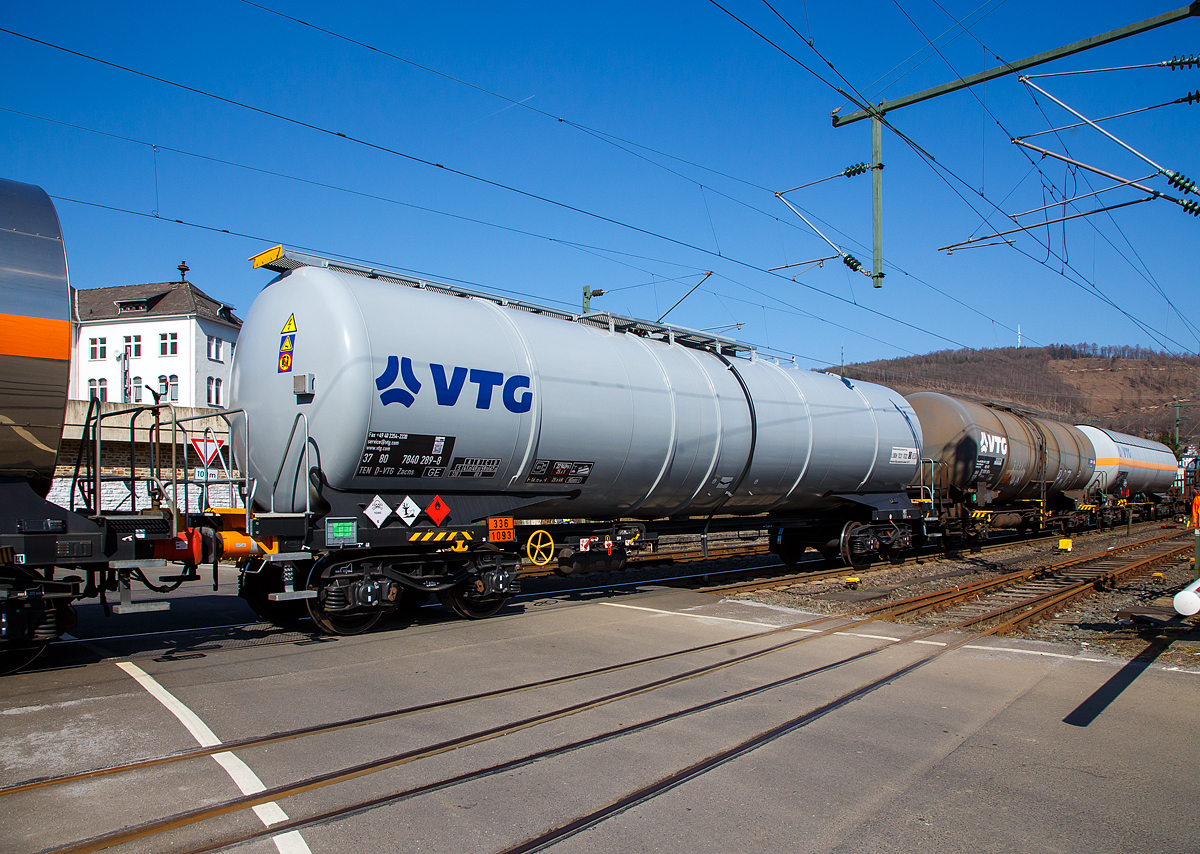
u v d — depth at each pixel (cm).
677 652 845
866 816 447
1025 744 569
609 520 1248
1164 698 686
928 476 1881
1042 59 1009
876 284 1213
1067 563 1800
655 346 1253
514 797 466
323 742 553
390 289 927
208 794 460
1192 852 409
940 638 941
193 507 1959
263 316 934
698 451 1212
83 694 659
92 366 4644
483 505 995
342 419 837
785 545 1739
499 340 980
